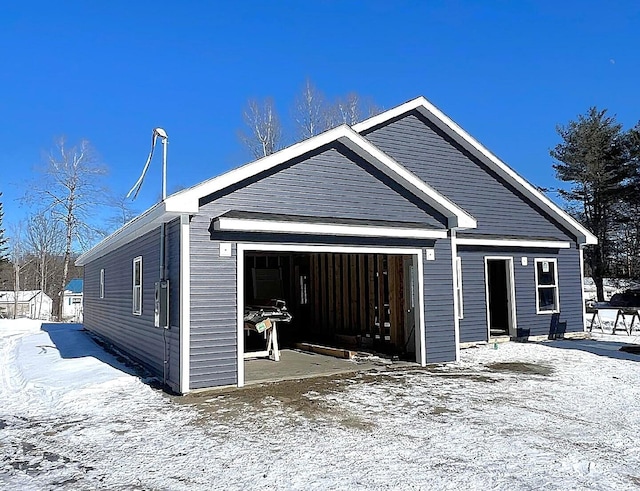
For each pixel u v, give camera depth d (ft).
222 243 24.93
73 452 15.72
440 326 31.48
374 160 29.86
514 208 43.73
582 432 16.79
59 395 24.07
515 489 12.11
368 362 32.14
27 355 39.78
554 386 24.29
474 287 40.45
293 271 49.21
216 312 24.44
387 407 20.52
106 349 41.70
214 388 24.09
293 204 27.37
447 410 19.90
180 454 15.21
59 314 107.96
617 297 79.61
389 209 30.40
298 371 28.99
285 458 14.61
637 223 99.04
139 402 22.16
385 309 37.91
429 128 40.47
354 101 103.81
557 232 45.73
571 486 12.25
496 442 15.75
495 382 25.40
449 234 32.22
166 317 25.49
